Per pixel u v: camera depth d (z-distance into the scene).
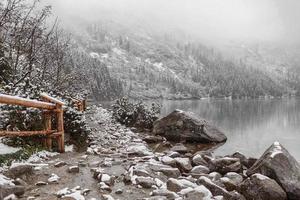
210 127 16.70
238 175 8.09
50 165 7.09
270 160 7.60
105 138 12.52
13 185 5.18
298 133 22.62
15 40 14.55
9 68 12.44
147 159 8.67
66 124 10.66
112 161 7.94
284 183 7.15
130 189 5.89
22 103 6.84
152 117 18.97
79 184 5.98
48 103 8.23
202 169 8.22
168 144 13.43
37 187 5.63
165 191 5.69
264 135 21.20
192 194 5.75
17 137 8.39
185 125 15.79
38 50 16.92
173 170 7.25
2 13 13.94
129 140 12.98
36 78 13.79
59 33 21.09
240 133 21.95
